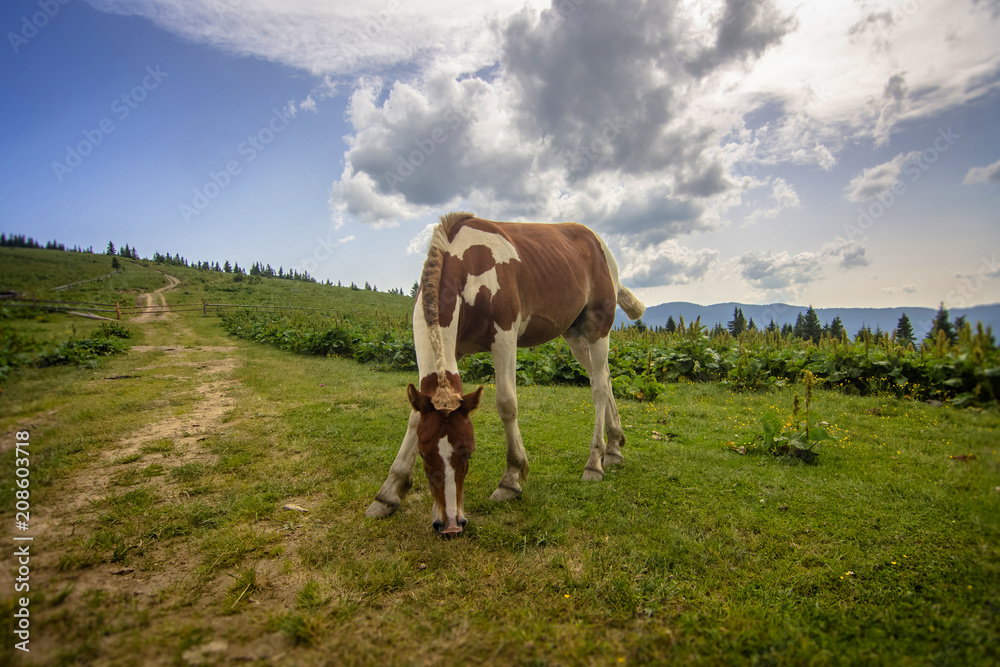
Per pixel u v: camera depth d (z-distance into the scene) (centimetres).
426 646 194
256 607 217
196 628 200
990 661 173
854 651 186
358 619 210
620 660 186
